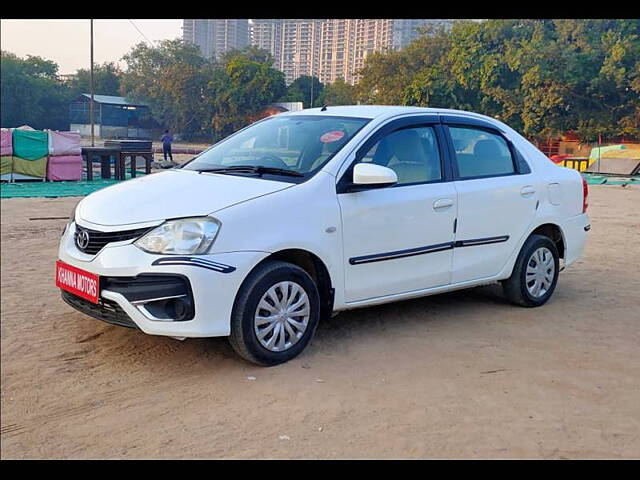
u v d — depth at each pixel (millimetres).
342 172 4992
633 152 34344
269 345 4574
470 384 4453
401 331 5512
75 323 5461
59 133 20250
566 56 41906
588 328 5785
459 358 4926
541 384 4500
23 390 4211
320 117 5715
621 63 41344
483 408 4102
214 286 4270
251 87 59469
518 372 4699
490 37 45719
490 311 6215
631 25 43250
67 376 4430
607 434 3834
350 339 5262
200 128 64750
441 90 47719
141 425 3801
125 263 4340
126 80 64625
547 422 3953
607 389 4457
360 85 54469
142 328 4309
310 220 4715
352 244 4965
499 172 6109
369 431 3771
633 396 4359
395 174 4910
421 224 5367
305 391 4254
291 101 61000
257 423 3832
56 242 9383
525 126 43812
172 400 4109
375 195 5105
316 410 4000
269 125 5945
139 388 4270
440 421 3916
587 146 43312
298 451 3547
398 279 5297
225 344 5027
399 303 6359
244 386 4309
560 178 6609
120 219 4535
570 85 41656
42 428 3756
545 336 5523
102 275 4422
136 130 63906
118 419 3867
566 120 43438
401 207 5223
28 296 6273
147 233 4371
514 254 6160
